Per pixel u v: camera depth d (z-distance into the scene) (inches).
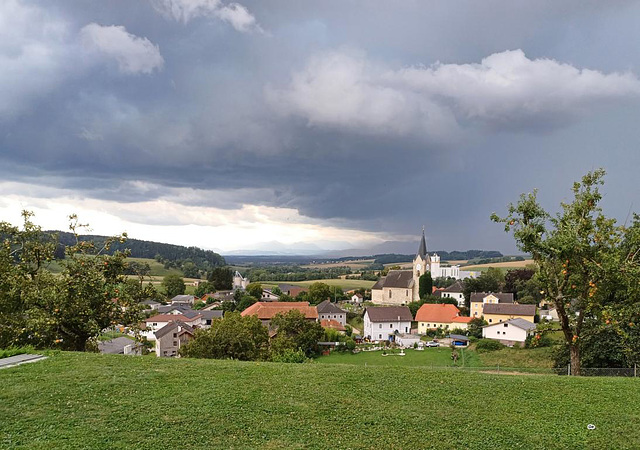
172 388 754.2
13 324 1239.5
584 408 738.2
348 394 768.9
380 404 730.8
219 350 2252.7
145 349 3289.9
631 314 1187.3
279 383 810.2
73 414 625.6
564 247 1101.7
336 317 4783.5
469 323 3969.0
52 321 1147.9
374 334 4146.2
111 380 773.3
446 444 607.8
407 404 735.7
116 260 1306.6
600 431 660.1
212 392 744.3
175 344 3472.0
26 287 1251.2
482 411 719.1
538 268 1267.2
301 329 3166.8
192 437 585.6
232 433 605.6
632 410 733.3
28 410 628.4
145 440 568.7
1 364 856.3
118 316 1295.5
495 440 625.6
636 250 1175.6
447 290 5556.1
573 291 1215.6
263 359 2434.8
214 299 6412.4
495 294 4616.1
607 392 813.2
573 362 1226.0
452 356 2967.5
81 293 1232.2
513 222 1228.5
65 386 726.5
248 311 4352.9
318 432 624.4
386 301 6003.9
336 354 3282.5
